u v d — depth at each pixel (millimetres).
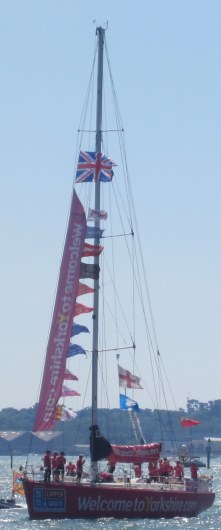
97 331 65875
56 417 65375
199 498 66125
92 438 64062
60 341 65562
